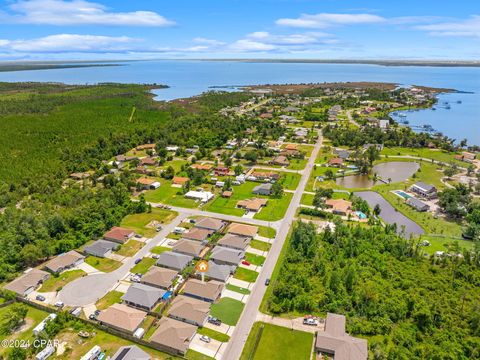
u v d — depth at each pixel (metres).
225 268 95.62
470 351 70.06
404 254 103.06
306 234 109.19
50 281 93.44
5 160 179.00
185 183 158.25
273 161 192.38
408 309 80.94
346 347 68.81
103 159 198.12
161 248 109.62
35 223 113.06
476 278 91.38
